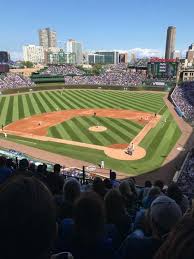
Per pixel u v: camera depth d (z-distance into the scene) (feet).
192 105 287.48
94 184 36.11
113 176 69.56
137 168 147.95
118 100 342.64
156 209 15.16
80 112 275.39
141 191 50.11
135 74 467.11
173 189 34.81
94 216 15.40
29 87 405.18
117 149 173.37
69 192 29.09
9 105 303.68
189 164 140.05
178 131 211.82
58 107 298.56
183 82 402.31
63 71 504.02
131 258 13.69
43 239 7.97
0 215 7.80
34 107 296.51
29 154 164.86
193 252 6.70
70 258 11.16
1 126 225.15
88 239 15.25
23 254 7.80
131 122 236.02
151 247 13.65
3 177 39.83
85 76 476.95
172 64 413.18
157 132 207.82
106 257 15.05
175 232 7.37
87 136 198.08
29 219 7.80
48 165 138.41
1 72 429.38
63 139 192.44
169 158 160.04
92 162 154.71
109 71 507.30
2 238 7.75
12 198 7.89
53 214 8.25
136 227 21.63
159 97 362.33
